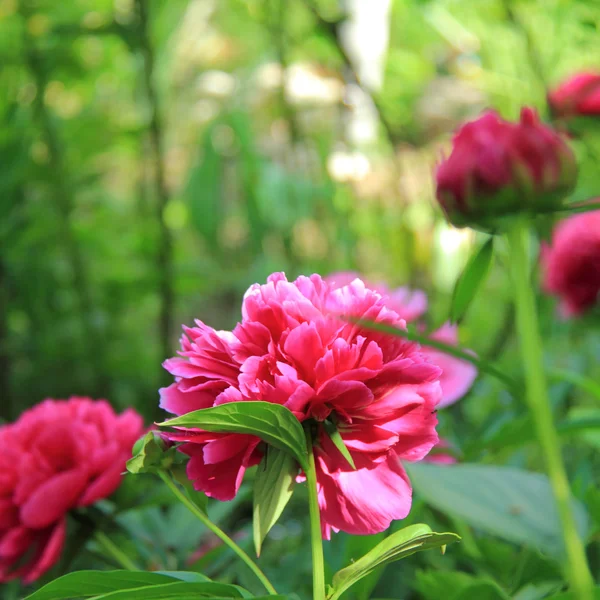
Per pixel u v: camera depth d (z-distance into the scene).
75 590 0.55
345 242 1.46
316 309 0.55
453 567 0.85
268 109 1.56
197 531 0.80
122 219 1.70
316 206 1.57
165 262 1.51
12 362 1.60
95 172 1.56
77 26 1.38
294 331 0.53
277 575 0.82
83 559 0.81
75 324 1.61
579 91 0.91
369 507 0.54
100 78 1.68
